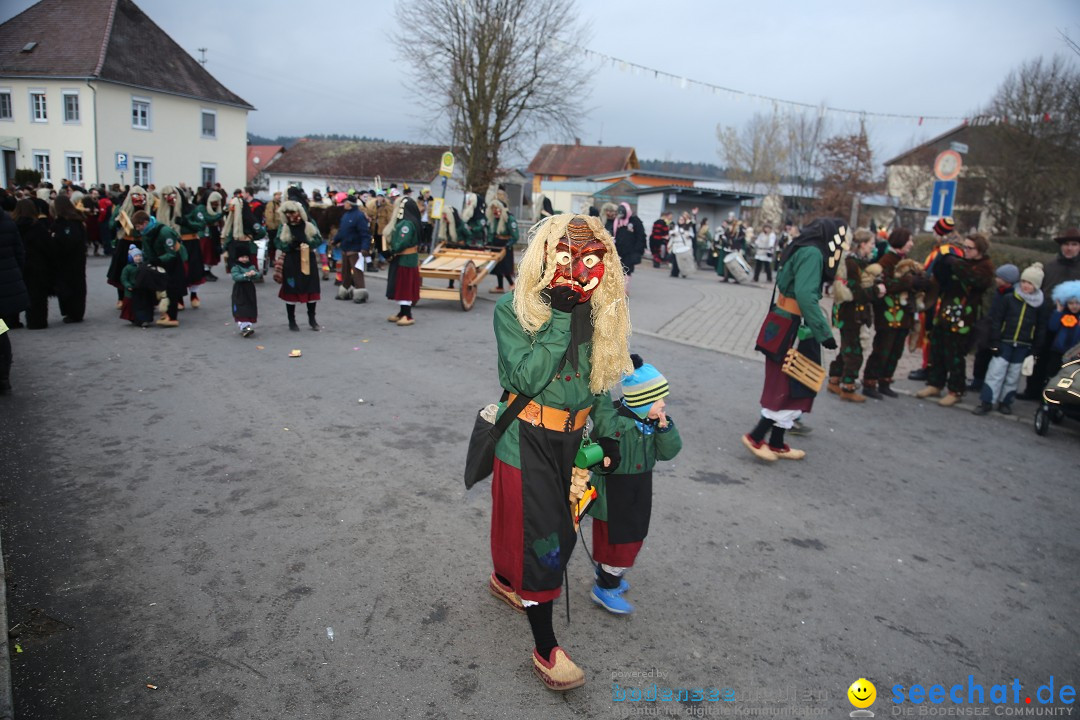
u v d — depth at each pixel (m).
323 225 14.86
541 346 2.68
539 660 2.94
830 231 5.17
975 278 7.39
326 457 5.26
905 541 4.49
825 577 3.99
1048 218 21.25
